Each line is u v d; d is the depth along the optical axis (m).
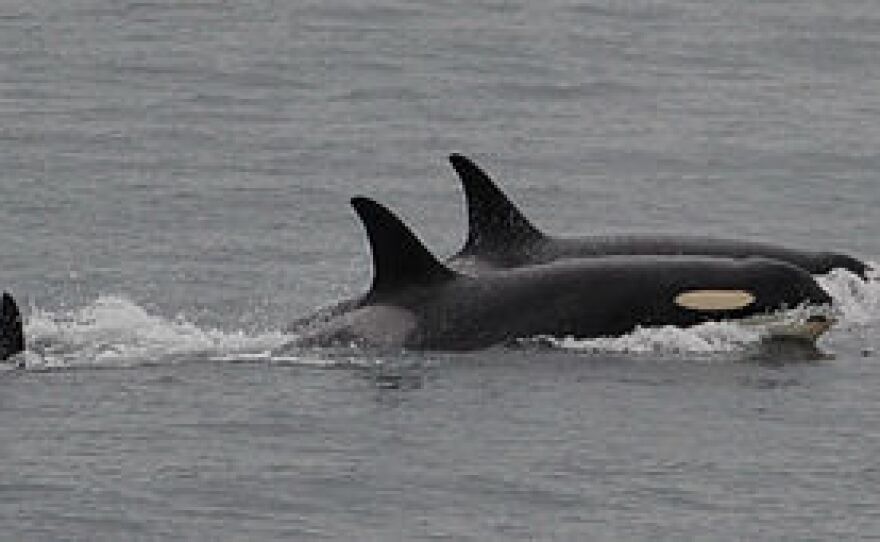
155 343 83.88
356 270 101.44
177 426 71.31
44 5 178.62
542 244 93.25
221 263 102.00
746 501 64.75
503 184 123.94
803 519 63.22
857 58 165.62
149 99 144.25
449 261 91.38
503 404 74.50
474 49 163.50
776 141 135.62
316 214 114.62
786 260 98.25
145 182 120.56
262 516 63.00
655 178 126.06
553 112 144.25
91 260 101.62
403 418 72.56
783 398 75.88
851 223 116.00
